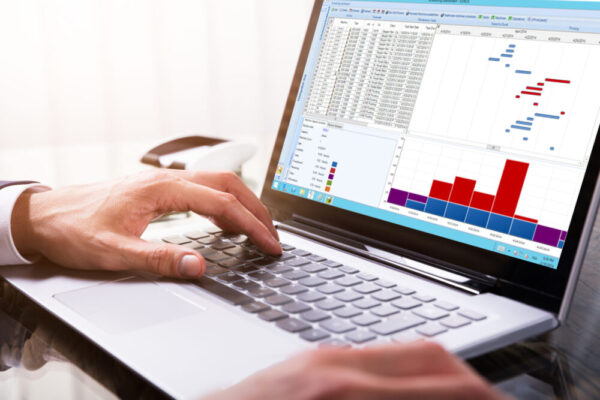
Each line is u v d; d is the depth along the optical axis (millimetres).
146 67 2566
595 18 576
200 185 682
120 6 2473
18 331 519
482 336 464
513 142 602
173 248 585
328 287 571
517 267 564
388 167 699
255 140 1686
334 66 783
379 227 689
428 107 677
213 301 536
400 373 257
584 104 563
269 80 2850
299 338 459
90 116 2471
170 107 2664
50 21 2340
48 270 622
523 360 469
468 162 630
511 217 584
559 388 421
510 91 615
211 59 2725
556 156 568
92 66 2447
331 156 759
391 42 730
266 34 2818
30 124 2357
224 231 767
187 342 450
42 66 2354
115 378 437
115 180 698
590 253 744
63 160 1998
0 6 2244
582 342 507
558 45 593
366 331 472
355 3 786
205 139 1118
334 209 740
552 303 530
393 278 606
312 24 823
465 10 673
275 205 808
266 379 251
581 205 539
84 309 515
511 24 632
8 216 614
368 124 731
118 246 593
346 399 222
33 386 423
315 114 790
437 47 687
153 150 1062
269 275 604
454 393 229
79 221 622
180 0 2605
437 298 549
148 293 555
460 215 625
